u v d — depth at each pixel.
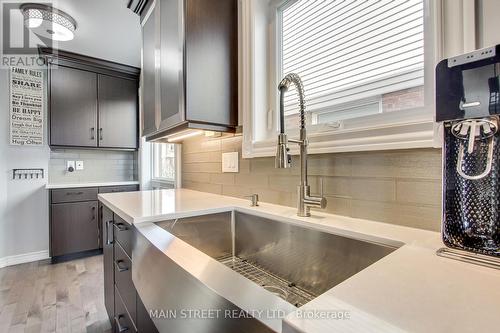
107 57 3.12
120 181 3.64
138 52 2.98
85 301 2.01
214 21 1.40
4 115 2.76
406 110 0.89
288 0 1.40
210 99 1.37
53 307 1.93
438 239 0.68
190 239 1.12
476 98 0.56
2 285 2.27
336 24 1.20
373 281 0.43
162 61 1.54
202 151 1.87
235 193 1.54
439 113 0.61
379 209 0.88
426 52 0.84
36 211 2.89
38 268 2.66
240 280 0.49
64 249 2.92
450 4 0.70
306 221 0.92
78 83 3.16
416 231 0.76
